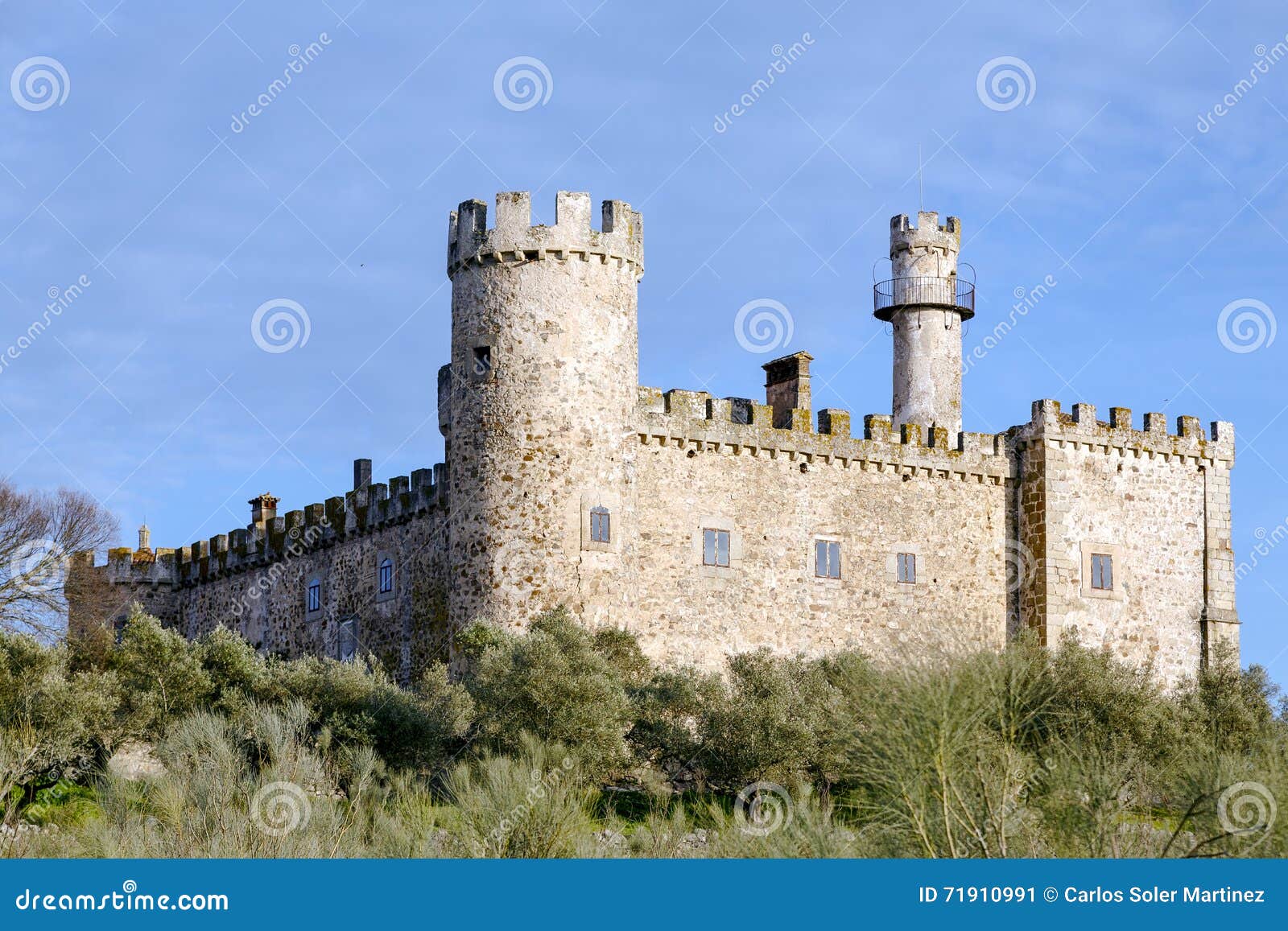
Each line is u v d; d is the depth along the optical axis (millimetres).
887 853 15133
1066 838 15648
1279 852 14977
